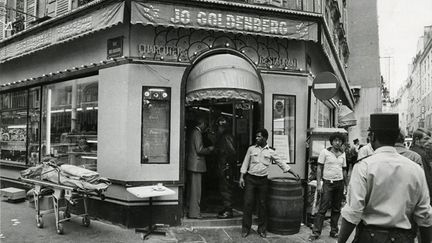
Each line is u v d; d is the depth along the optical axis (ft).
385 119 9.11
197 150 22.61
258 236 20.77
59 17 24.70
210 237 20.26
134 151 21.84
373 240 8.61
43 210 21.50
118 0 21.16
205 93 21.38
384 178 8.59
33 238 19.16
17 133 32.91
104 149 23.02
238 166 26.25
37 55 29.60
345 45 62.80
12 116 33.73
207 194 27.53
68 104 27.27
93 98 25.14
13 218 23.18
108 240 19.06
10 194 27.94
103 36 23.59
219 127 24.21
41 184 20.58
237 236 20.62
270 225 21.62
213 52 23.13
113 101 22.63
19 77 31.89
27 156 31.19
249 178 20.94
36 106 30.58
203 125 23.43
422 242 9.06
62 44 26.73
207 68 21.70
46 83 29.25
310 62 27.45
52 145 28.48
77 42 25.59
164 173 22.22
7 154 33.91
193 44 22.99
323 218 20.51
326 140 23.99
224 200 23.27
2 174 33.86
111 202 22.39
